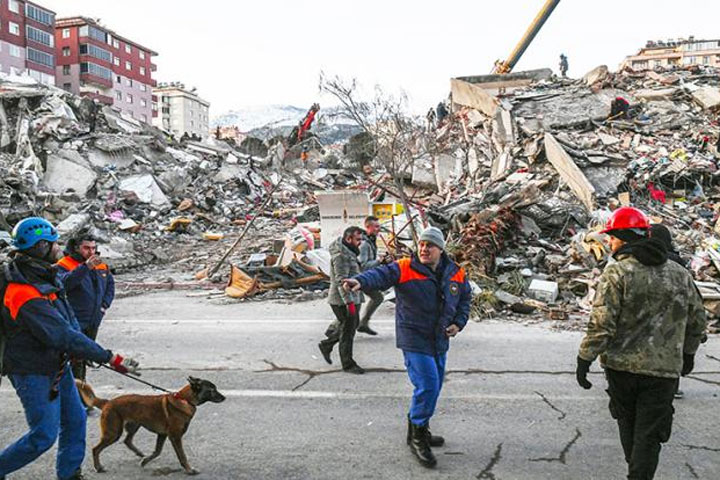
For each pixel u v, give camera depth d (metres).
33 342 3.35
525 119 21.12
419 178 20.56
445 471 4.06
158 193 24.00
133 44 91.44
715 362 6.62
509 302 9.41
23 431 4.81
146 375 6.34
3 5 68.44
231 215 24.88
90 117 28.80
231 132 110.19
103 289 5.09
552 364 6.61
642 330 3.39
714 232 12.93
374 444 4.52
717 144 16.91
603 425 4.85
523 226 12.41
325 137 37.12
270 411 5.25
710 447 4.39
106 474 4.03
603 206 14.20
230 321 9.18
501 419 5.00
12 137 25.88
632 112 20.77
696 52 104.06
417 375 4.18
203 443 4.56
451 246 11.22
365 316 7.91
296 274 11.93
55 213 20.09
